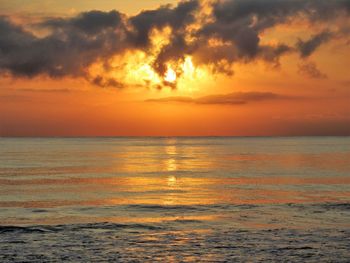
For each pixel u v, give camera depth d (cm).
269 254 2472
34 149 19700
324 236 2862
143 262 2345
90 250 2553
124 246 2641
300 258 2400
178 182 6600
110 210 3978
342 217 3538
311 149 19275
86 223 3300
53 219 3553
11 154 14975
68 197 4959
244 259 2389
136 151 17975
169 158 12938
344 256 2431
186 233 2973
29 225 3247
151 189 5741
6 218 3606
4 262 2336
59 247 2614
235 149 19738
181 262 2347
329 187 5912
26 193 5300
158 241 2753
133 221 3419
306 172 8169
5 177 7225
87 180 6881
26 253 2489
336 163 10525
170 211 3903
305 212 3781
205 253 2497
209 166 9750
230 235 2906
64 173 7994
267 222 3356
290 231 3016
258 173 8012
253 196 5012
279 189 5694
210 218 3534
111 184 6341
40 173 7956
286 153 15638
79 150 18812
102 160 11900
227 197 4925
